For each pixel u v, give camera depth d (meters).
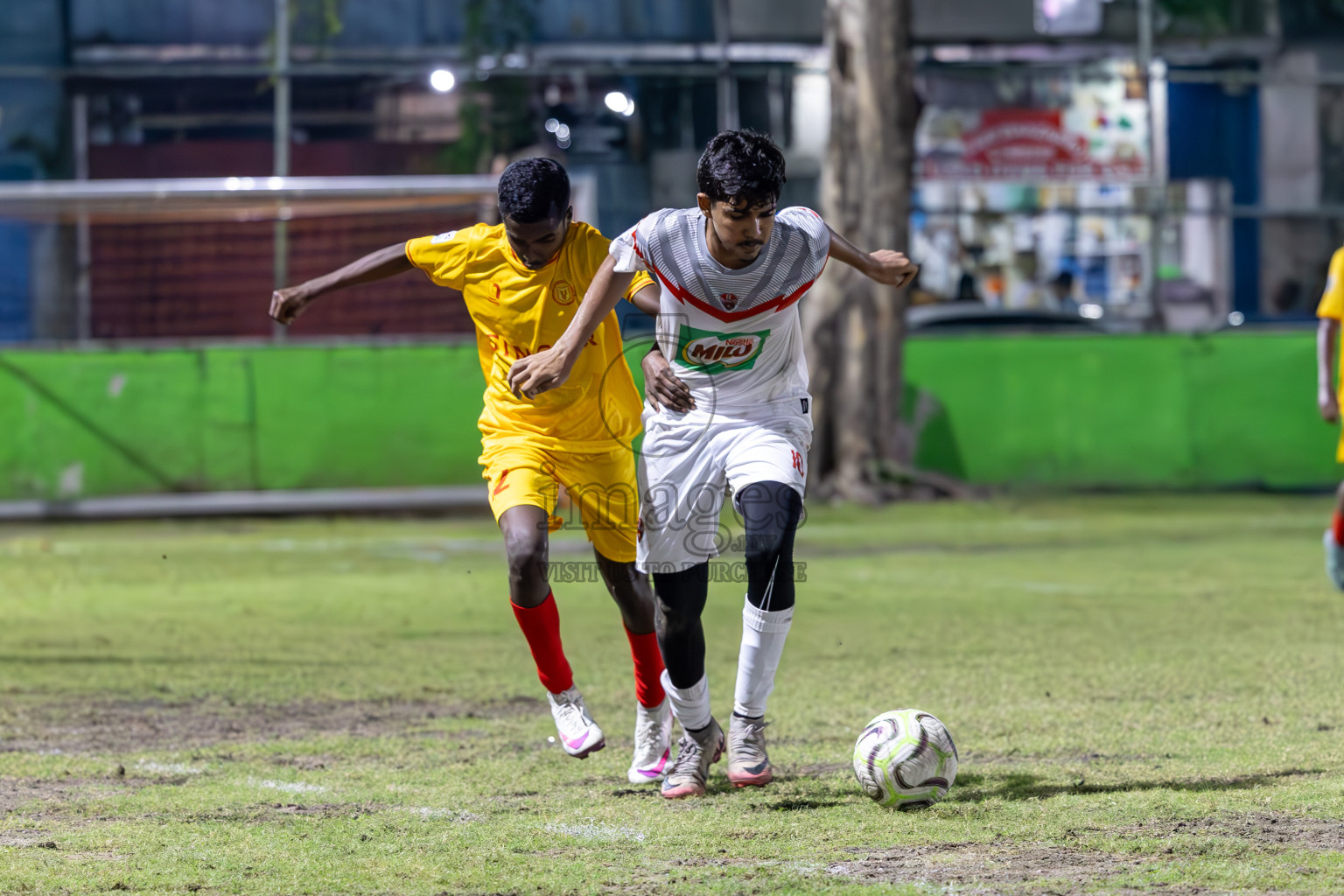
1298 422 55.88
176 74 64.00
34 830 12.85
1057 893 10.52
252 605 30.66
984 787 14.23
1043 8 68.38
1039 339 55.09
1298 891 10.53
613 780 14.99
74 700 19.98
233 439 49.38
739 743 14.53
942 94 67.88
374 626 27.53
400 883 11.04
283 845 12.21
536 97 65.00
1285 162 69.31
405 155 64.69
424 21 64.38
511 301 14.77
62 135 64.00
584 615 29.25
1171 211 65.69
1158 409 55.34
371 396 49.94
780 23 66.06
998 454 54.97
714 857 11.73
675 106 65.75
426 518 50.03
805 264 13.97
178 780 14.98
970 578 34.09
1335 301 29.41
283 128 63.19
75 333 57.88
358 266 15.29
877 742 13.43
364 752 16.44
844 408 52.97
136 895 10.80
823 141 66.38
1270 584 32.53
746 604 14.26
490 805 13.79
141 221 56.06
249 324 57.38
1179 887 10.65
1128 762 15.34
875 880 10.92
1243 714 18.03
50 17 63.69
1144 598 30.48
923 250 67.81
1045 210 66.44
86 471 48.69
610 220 65.69
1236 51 68.81
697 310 13.89
